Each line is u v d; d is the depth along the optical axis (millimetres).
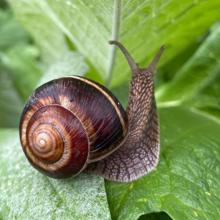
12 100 313
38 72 322
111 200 189
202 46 271
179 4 206
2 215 187
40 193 189
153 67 209
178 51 257
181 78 275
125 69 237
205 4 213
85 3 199
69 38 256
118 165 200
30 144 194
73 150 191
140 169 198
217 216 180
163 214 193
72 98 195
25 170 200
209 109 264
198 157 201
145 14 202
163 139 211
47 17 256
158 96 280
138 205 183
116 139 198
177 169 195
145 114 205
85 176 194
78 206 182
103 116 196
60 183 193
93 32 218
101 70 243
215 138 215
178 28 227
